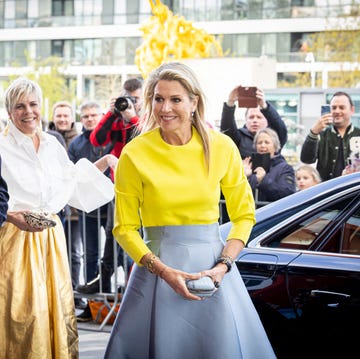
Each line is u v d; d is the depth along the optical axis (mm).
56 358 4020
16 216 3855
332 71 29422
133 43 42188
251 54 39281
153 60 14180
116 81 41000
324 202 3979
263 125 7094
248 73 10328
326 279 3789
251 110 7086
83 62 43031
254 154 6836
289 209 4043
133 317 3439
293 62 38312
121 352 3451
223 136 3521
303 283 3834
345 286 3744
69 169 4316
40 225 3875
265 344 3484
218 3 40031
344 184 4008
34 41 43906
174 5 40594
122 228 3430
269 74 10484
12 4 45250
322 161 7488
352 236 3848
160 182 3367
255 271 3939
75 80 41281
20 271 3961
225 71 10422
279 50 38812
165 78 3355
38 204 4109
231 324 3398
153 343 3381
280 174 6789
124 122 6637
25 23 45250
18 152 4090
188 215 3395
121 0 43031
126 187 3422
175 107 3350
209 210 3434
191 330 3395
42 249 4035
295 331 3848
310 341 3816
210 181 3418
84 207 4484
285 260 3900
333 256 3842
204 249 3414
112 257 6496
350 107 7387
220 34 38938
